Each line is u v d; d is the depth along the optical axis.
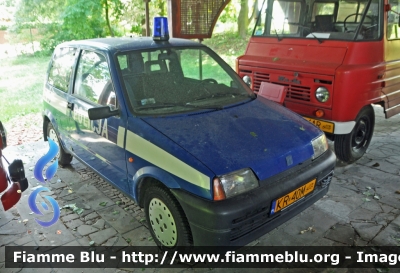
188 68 3.61
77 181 4.36
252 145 2.72
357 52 4.12
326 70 4.05
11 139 6.03
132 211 3.65
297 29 4.68
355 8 4.22
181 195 2.52
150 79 3.30
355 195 3.82
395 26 4.57
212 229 2.41
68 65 4.08
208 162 2.49
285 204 2.70
